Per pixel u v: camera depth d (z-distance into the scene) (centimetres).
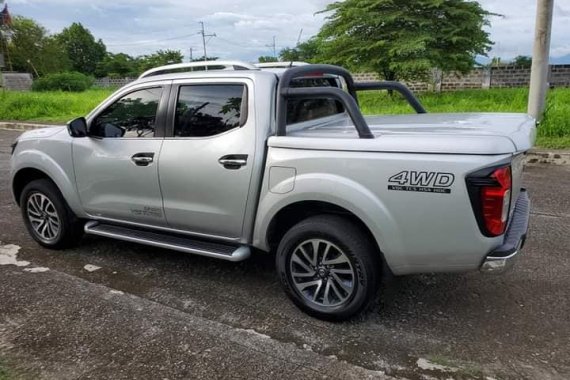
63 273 413
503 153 264
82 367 282
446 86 2108
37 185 451
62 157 428
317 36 1630
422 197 275
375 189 287
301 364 281
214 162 344
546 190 636
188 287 385
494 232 271
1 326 328
